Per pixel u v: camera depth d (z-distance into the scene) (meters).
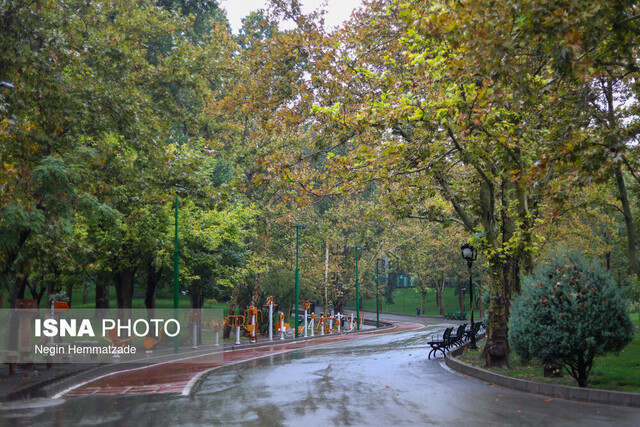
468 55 10.54
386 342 35.00
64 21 18.62
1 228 15.45
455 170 22.55
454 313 75.94
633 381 13.95
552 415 10.53
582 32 10.20
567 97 15.33
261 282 47.12
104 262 27.72
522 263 19.75
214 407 11.82
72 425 10.02
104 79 22.36
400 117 15.13
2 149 15.82
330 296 61.75
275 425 9.75
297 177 18.64
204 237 31.02
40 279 27.48
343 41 18.16
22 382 15.57
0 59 16.56
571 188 11.69
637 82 16.12
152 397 13.52
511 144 15.59
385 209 23.00
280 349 31.27
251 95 19.69
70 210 17.48
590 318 12.80
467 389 14.21
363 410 11.15
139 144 21.48
